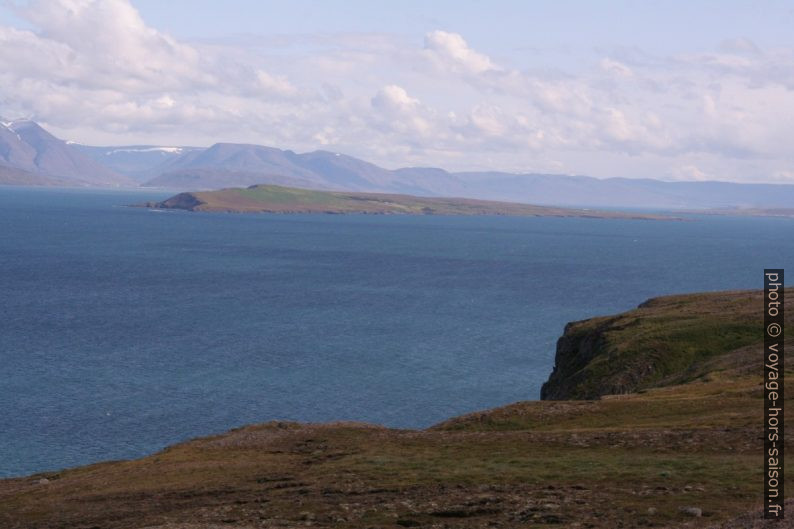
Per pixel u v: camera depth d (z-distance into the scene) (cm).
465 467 3956
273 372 12006
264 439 5416
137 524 3362
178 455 5162
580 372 8794
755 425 4444
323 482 3866
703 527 2520
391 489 3578
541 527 2747
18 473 7625
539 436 4656
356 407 10269
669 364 8338
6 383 10844
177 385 11075
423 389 11281
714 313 9994
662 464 3669
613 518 2781
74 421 9288
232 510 3428
